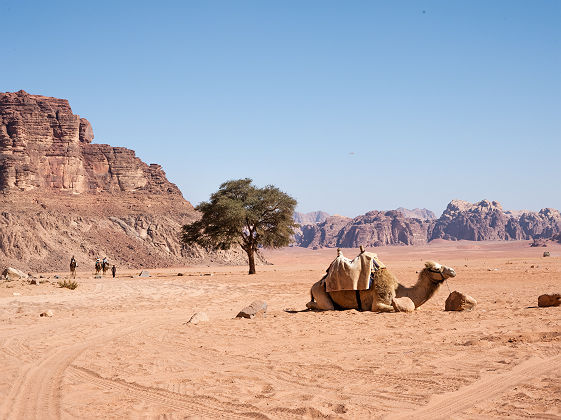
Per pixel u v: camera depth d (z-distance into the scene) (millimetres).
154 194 152125
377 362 8820
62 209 127562
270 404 6781
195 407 6879
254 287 34406
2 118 133375
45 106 140375
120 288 35750
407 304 15344
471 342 9750
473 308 15391
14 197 121375
